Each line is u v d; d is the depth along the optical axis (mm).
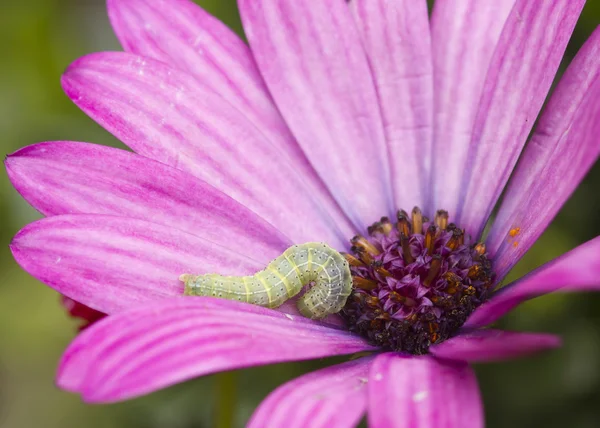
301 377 130
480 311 131
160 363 122
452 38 154
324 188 154
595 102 127
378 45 155
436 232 150
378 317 144
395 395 124
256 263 145
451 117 154
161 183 143
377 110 155
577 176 126
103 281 135
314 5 154
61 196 141
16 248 135
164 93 148
